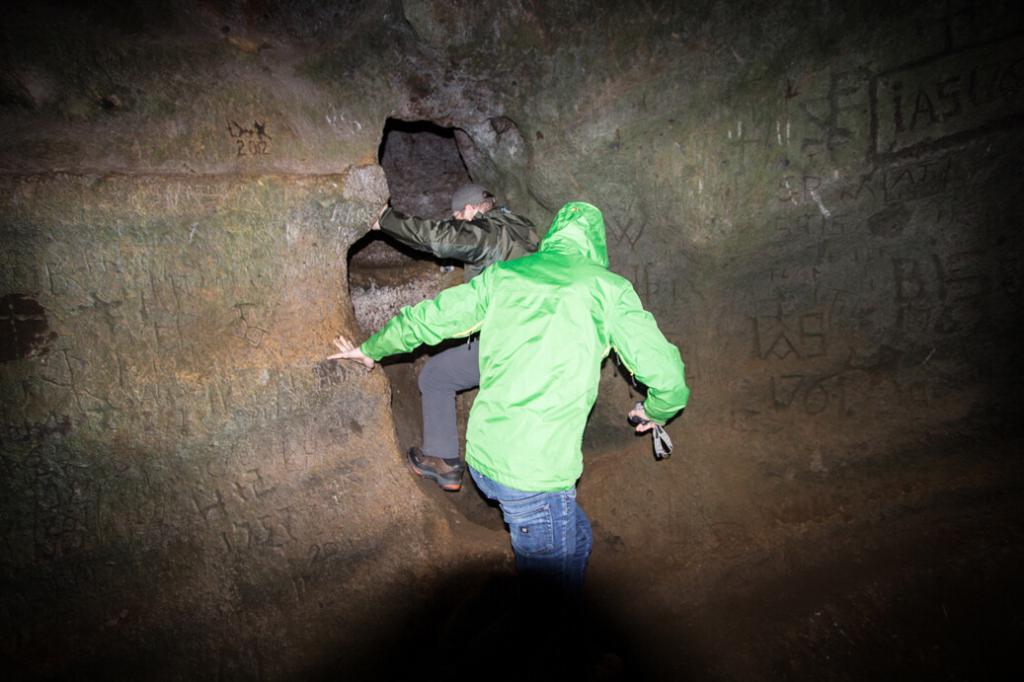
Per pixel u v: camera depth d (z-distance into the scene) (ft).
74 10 6.33
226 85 7.25
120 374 6.84
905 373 8.40
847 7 7.43
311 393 7.97
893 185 7.93
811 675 7.03
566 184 9.09
